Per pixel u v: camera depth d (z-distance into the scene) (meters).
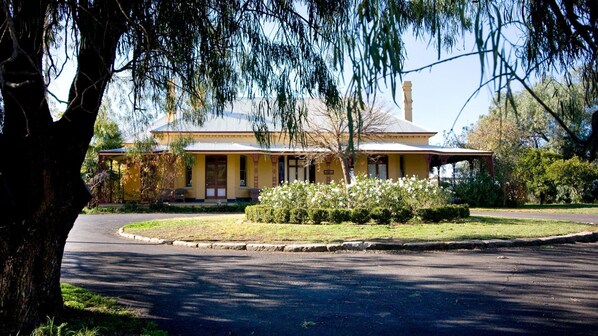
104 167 24.86
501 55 1.21
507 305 4.85
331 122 20.00
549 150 29.14
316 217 13.27
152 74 4.41
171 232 12.62
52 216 3.80
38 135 3.63
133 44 3.89
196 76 4.30
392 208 13.55
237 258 8.63
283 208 13.95
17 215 3.67
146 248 10.27
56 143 3.74
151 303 5.13
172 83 4.58
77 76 3.71
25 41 3.44
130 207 23.48
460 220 14.27
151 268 7.55
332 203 14.12
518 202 25.12
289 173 29.22
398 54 1.33
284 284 6.16
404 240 9.73
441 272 6.79
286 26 3.95
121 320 4.32
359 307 4.89
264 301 5.21
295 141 4.05
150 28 3.51
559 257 8.05
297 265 7.70
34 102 3.55
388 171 29.56
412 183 14.52
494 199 25.05
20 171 3.66
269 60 4.02
